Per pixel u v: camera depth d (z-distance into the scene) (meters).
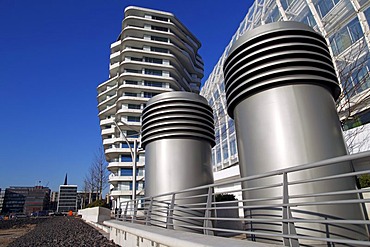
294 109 4.31
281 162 4.14
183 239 4.11
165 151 7.65
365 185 7.77
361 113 11.80
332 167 4.00
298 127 4.20
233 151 28.19
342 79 11.52
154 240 5.23
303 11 20.97
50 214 80.81
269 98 4.54
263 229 4.20
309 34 4.91
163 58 64.62
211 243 3.59
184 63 73.44
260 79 4.65
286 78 4.45
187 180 7.34
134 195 18.08
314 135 4.14
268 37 4.90
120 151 56.09
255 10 29.30
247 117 4.82
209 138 8.02
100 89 74.00
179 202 7.07
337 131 4.31
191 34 77.94
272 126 4.38
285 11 22.73
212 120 8.59
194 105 8.21
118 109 63.25
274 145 4.27
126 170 56.03
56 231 18.88
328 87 4.63
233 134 28.73
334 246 3.60
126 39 62.59
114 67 66.38
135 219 8.55
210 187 5.02
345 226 3.75
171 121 7.82
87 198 73.62
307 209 3.80
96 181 56.22
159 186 7.43
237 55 5.14
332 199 3.82
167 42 67.19
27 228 27.56
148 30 65.06
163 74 63.50
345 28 16.81
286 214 3.27
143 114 8.77
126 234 8.24
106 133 63.69
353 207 3.94
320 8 19.31
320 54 4.65
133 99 58.56
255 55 4.84
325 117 4.28
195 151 7.67
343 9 17.33
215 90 37.75
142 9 67.12
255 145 4.55
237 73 5.06
